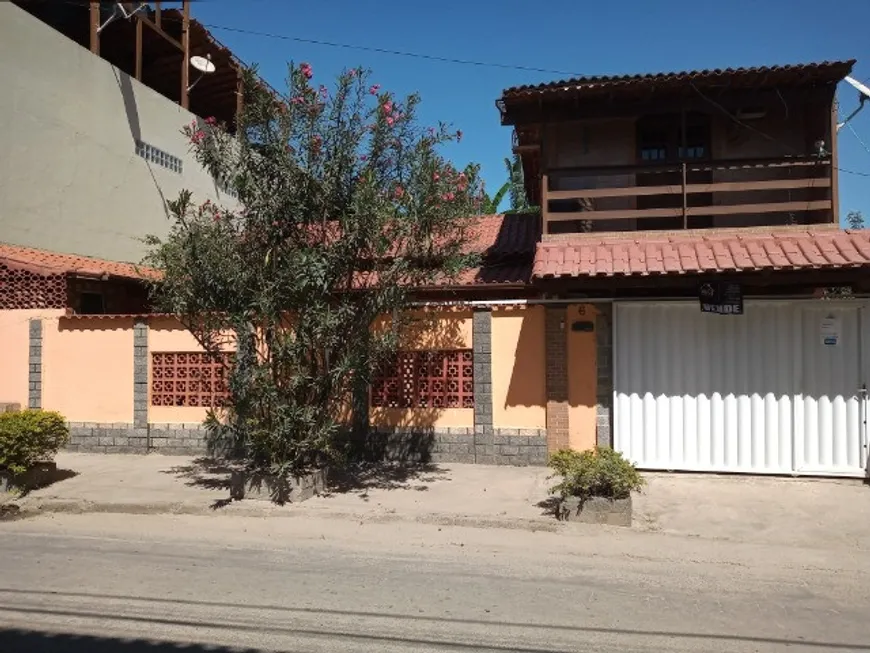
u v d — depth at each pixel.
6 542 6.46
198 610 4.68
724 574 5.63
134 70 18.58
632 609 4.82
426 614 4.66
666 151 12.23
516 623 4.52
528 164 14.65
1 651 4.02
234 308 7.45
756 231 10.38
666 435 9.02
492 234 15.15
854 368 8.60
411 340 9.77
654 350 9.08
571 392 9.31
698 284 8.87
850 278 8.56
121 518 7.39
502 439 9.53
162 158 16.84
